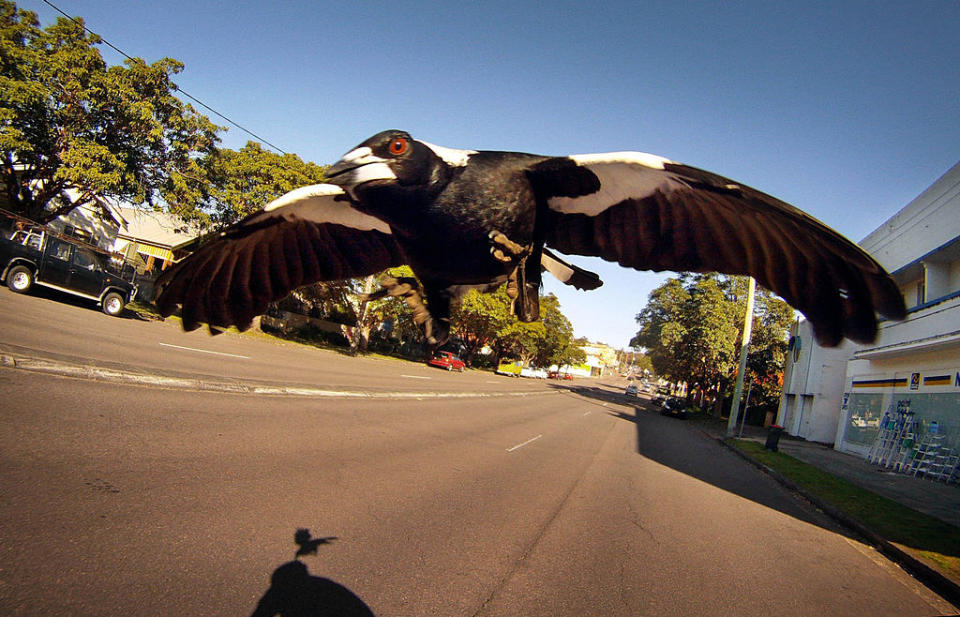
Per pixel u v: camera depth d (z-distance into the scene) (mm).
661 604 4453
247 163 24984
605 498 7891
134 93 19766
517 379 51375
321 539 4562
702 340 30234
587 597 4383
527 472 8734
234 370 12742
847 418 22000
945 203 15492
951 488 13391
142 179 22078
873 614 4957
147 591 3287
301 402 10852
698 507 8352
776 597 4977
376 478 6645
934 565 6484
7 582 3057
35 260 17016
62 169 19062
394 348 49188
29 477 4426
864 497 10836
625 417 25766
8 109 18625
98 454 5273
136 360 10469
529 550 5223
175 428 6785
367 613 3598
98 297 18219
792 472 13484
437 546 4902
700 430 25891
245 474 5719
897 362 18453
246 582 3650
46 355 8594
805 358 28156
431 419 12602
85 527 3857
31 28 19281
